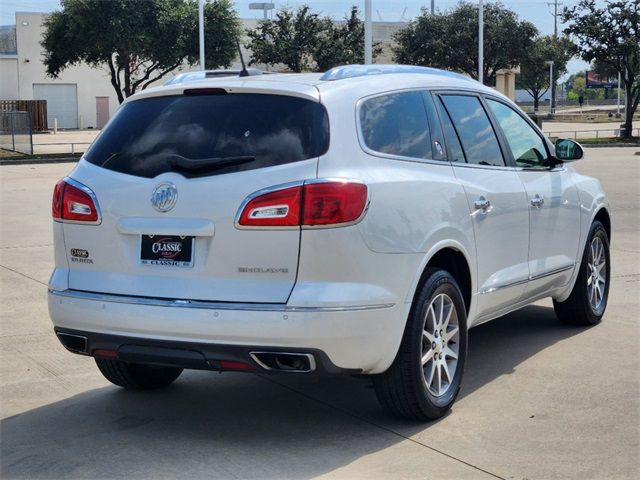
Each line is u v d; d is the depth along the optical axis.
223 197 4.53
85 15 39.19
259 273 4.47
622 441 4.80
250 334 4.39
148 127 4.97
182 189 4.63
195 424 5.16
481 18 40.72
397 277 4.71
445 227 5.13
